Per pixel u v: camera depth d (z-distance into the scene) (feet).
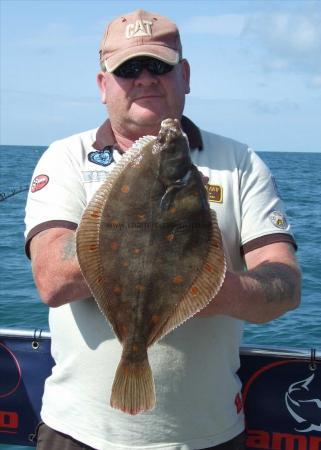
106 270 3.40
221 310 3.82
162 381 4.16
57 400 4.40
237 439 4.45
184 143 3.40
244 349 5.00
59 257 3.89
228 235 4.41
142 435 4.17
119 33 4.41
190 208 3.38
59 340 4.43
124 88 4.37
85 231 3.39
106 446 4.19
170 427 4.19
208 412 4.27
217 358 4.30
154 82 4.33
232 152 4.62
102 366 4.20
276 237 4.36
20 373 5.29
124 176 3.45
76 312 4.32
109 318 3.44
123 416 4.17
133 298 3.43
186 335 4.18
